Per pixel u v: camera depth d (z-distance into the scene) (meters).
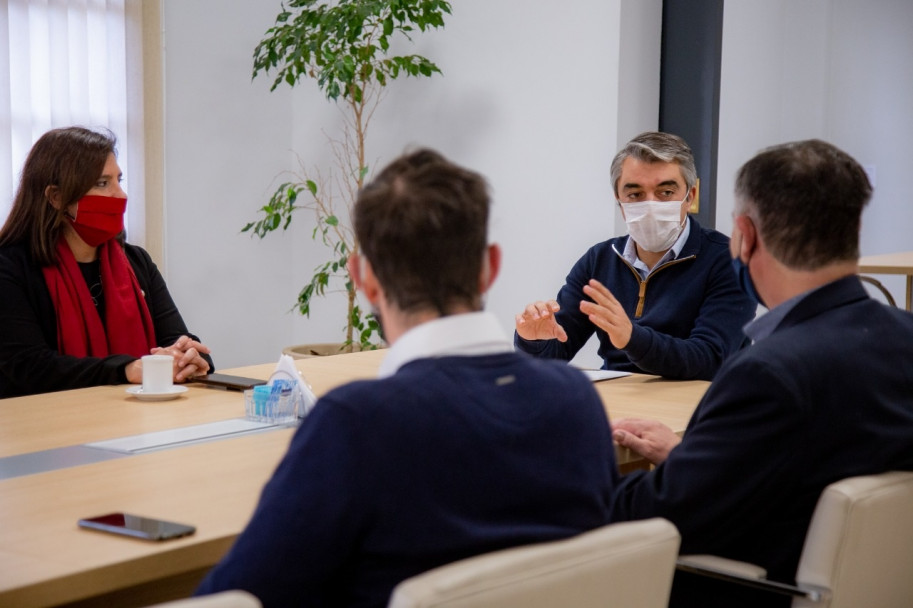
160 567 1.11
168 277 4.54
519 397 0.99
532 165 4.27
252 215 4.88
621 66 3.98
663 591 1.00
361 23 4.01
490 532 0.93
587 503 1.02
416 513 0.91
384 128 4.73
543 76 4.20
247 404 1.88
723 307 2.48
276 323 5.04
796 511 1.30
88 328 2.65
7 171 3.88
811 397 1.25
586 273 2.77
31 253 2.61
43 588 1.01
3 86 3.86
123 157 4.27
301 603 0.93
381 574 0.93
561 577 0.88
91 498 1.32
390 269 1.02
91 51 4.15
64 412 1.94
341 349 4.50
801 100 5.88
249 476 1.44
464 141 4.49
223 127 4.72
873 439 1.28
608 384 2.31
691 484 1.29
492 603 0.83
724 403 1.29
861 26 5.69
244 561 0.92
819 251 1.32
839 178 1.32
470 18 4.43
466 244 1.01
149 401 2.07
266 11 4.86
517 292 4.38
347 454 0.90
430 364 0.98
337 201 4.87
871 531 1.22
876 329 1.33
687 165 2.54
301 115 4.99
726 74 5.27
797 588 1.22
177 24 4.49
